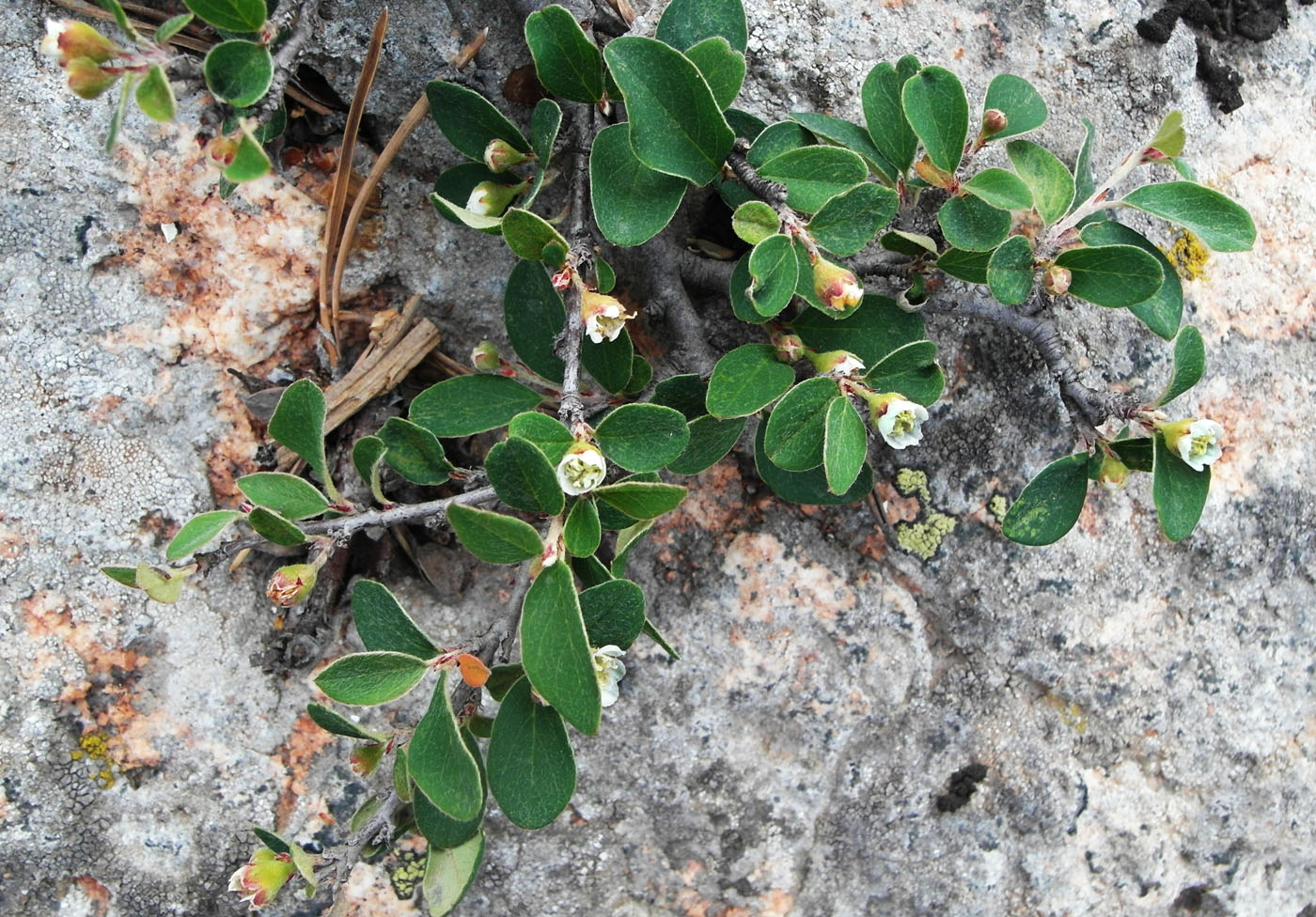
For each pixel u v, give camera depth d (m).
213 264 0.21
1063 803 0.24
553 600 0.16
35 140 0.20
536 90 0.21
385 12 0.20
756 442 0.20
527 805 0.18
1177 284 0.20
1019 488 0.23
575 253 0.19
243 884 0.18
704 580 0.22
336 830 0.21
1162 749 0.24
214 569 0.21
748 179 0.19
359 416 0.21
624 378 0.19
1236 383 0.24
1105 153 0.23
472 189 0.21
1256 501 0.24
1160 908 0.25
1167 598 0.24
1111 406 0.19
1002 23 0.23
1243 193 0.24
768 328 0.20
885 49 0.22
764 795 0.23
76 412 0.20
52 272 0.20
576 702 0.16
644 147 0.18
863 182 0.18
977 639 0.23
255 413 0.21
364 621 0.18
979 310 0.20
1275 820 0.25
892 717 0.23
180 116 0.21
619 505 0.17
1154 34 0.23
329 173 0.21
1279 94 0.25
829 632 0.23
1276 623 0.25
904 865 0.23
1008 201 0.19
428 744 0.17
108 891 0.21
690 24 0.19
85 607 0.21
